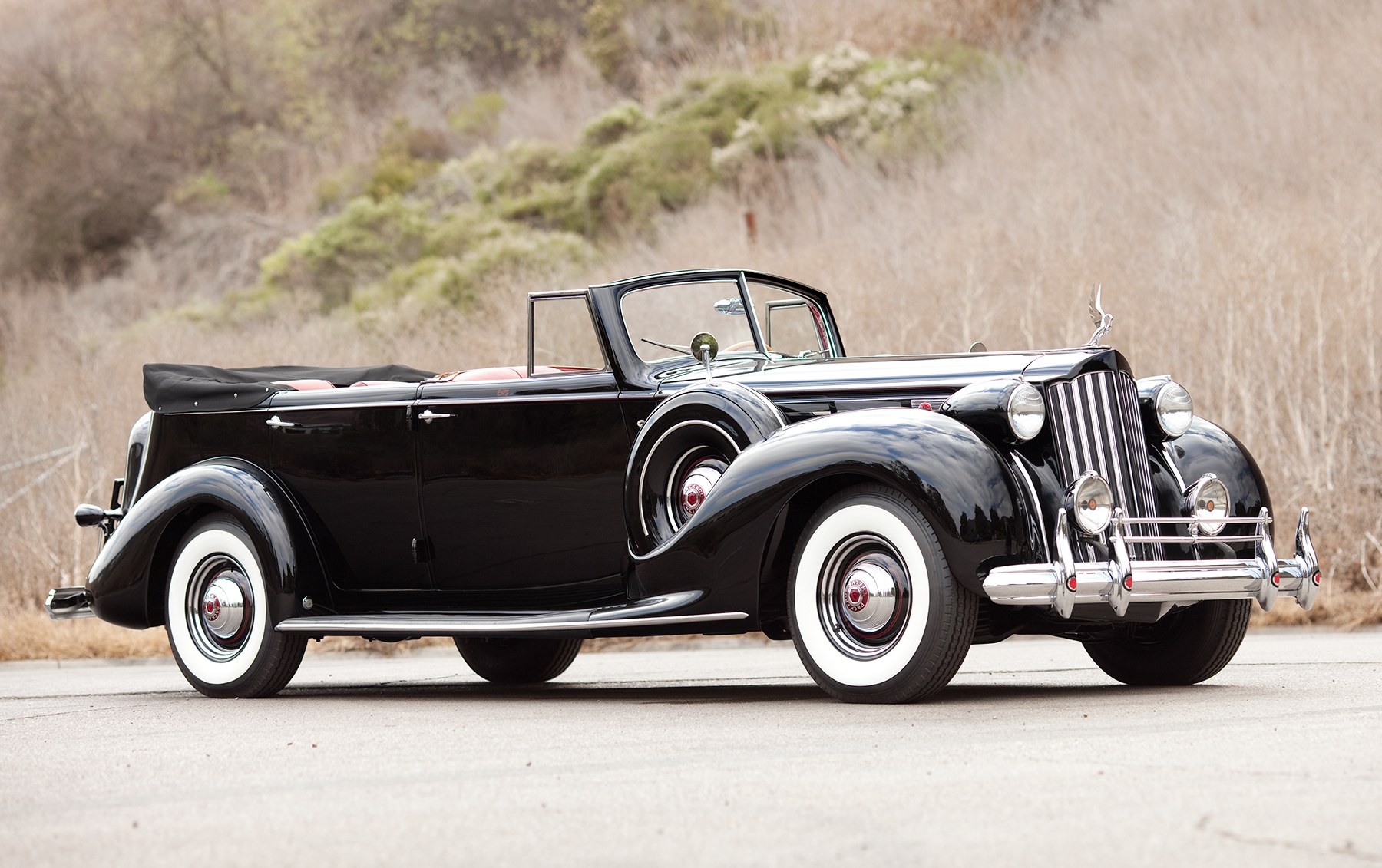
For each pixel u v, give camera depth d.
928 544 11.71
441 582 15.27
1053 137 52.03
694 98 68.88
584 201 62.94
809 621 12.40
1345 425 28.27
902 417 12.14
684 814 7.41
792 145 60.72
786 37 74.44
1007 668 16.97
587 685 16.67
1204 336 30.28
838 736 10.15
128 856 6.80
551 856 6.54
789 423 13.63
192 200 87.12
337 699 15.19
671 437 13.38
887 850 6.48
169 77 94.69
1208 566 12.27
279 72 94.88
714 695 14.30
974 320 33.69
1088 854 6.32
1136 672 14.07
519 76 88.12
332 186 83.06
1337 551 25.91
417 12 93.56
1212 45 56.09
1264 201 42.47
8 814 8.02
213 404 16.36
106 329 71.75
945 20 68.62
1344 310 30.66
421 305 52.09
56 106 92.50
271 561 15.30
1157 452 13.34
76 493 32.03
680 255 50.78
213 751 10.48
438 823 7.36
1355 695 12.16
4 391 52.78
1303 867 6.01
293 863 6.56
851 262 40.00
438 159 81.00
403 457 15.22
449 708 13.58
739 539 12.55
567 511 14.41
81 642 25.45
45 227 87.50
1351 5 54.75
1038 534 11.75
